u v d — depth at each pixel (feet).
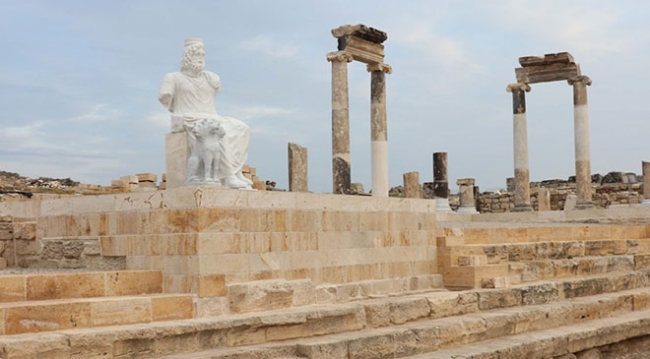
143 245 50.62
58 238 57.21
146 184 100.12
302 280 53.62
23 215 61.05
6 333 39.34
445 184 128.98
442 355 52.80
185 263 48.14
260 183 98.68
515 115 126.93
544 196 145.18
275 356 45.42
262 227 51.98
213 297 48.08
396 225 64.49
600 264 81.82
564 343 61.05
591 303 69.05
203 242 47.91
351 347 48.75
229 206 49.65
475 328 57.67
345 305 53.26
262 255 51.78
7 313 39.47
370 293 60.59
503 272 69.62
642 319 69.62
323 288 55.77
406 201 65.72
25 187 106.52
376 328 53.67
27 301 43.14
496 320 59.47
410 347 52.54
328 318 50.72
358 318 52.70
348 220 59.77
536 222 112.98
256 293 49.80
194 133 53.83
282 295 51.49
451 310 59.67
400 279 64.03
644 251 92.68
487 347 55.93
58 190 104.94
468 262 67.67
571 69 124.77
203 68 58.65
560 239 86.38
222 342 45.19
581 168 124.26
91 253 54.34
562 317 65.62
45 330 40.65
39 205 59.31
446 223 100.58
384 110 102.83
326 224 57.57
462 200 136.15
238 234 50.19
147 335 41.55
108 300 43.29
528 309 63.72
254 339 46.73
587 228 90.07
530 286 67.36
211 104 58.59
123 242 51.98
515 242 80.64
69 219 56.34
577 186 125.08
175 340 43.01
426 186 157.17
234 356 43.34
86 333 39.47
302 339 48.93
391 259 63.77
